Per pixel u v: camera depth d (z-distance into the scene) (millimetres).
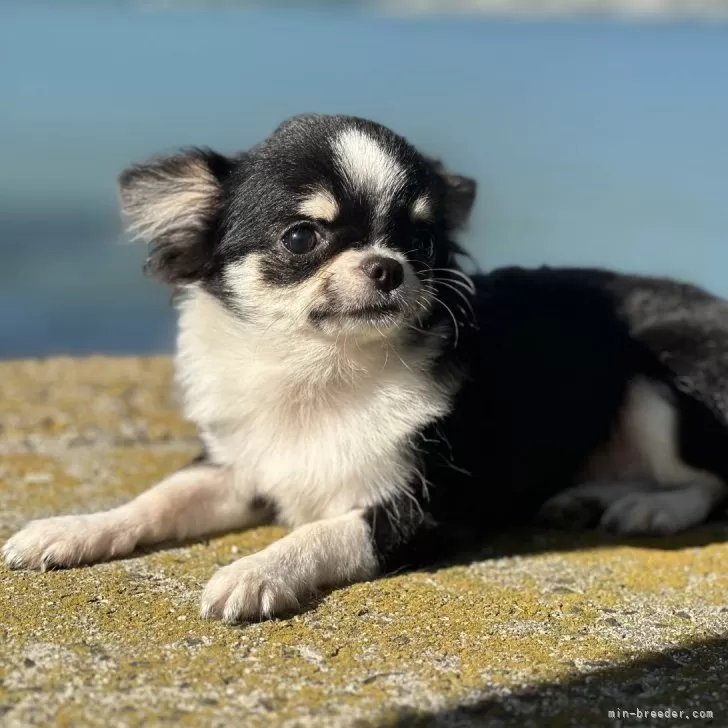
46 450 600
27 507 515
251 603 420
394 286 475
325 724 361
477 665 395
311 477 489
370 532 470
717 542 510
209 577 452
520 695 380
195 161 504
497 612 433
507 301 545
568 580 465
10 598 426
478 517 518
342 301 474
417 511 483
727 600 448
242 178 496
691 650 409
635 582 464
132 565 459
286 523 508
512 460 526
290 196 478
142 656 393
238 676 384
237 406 500
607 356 545
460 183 528
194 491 494
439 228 512
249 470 502
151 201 512
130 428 641
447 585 458
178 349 528
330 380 490
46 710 361
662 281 565
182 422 657
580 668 396
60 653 392
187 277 512
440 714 368
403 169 488
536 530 530
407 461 489
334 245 480
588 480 570
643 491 551
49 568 450
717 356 534
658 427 540
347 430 489
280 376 491
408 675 388
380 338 485
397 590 451
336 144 483
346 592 448
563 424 540
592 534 523
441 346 499
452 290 507
